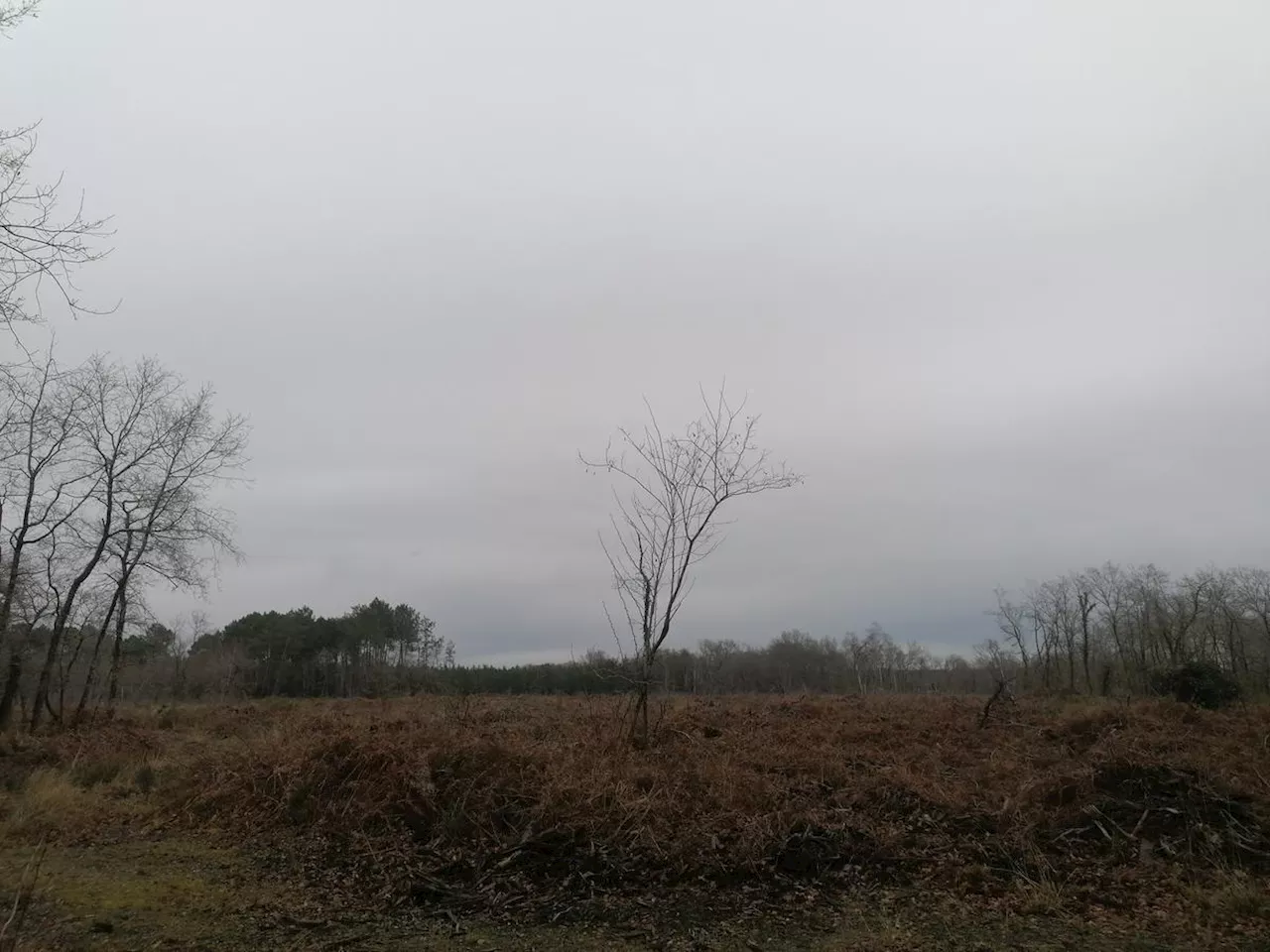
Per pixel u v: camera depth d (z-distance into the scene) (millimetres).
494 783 9164
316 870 8086
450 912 6910
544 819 8391
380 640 53562
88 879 7777
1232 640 34156
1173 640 32875
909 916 6855
